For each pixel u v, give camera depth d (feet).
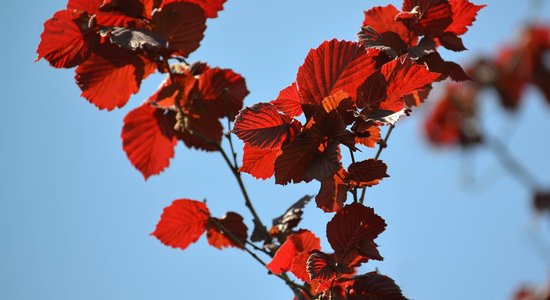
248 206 7.30
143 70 7.27
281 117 6.63
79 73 7.23
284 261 6.84
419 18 6.88
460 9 6.91
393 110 6.66
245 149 6.72
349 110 6.61
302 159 6.59
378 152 6.73
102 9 7.09
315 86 6.70
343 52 6.72
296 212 7.28
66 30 7.13
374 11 6.90
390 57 6.80
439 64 6.88
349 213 6.68
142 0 7.12
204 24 7.19
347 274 6.73
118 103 7.31
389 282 6.64
